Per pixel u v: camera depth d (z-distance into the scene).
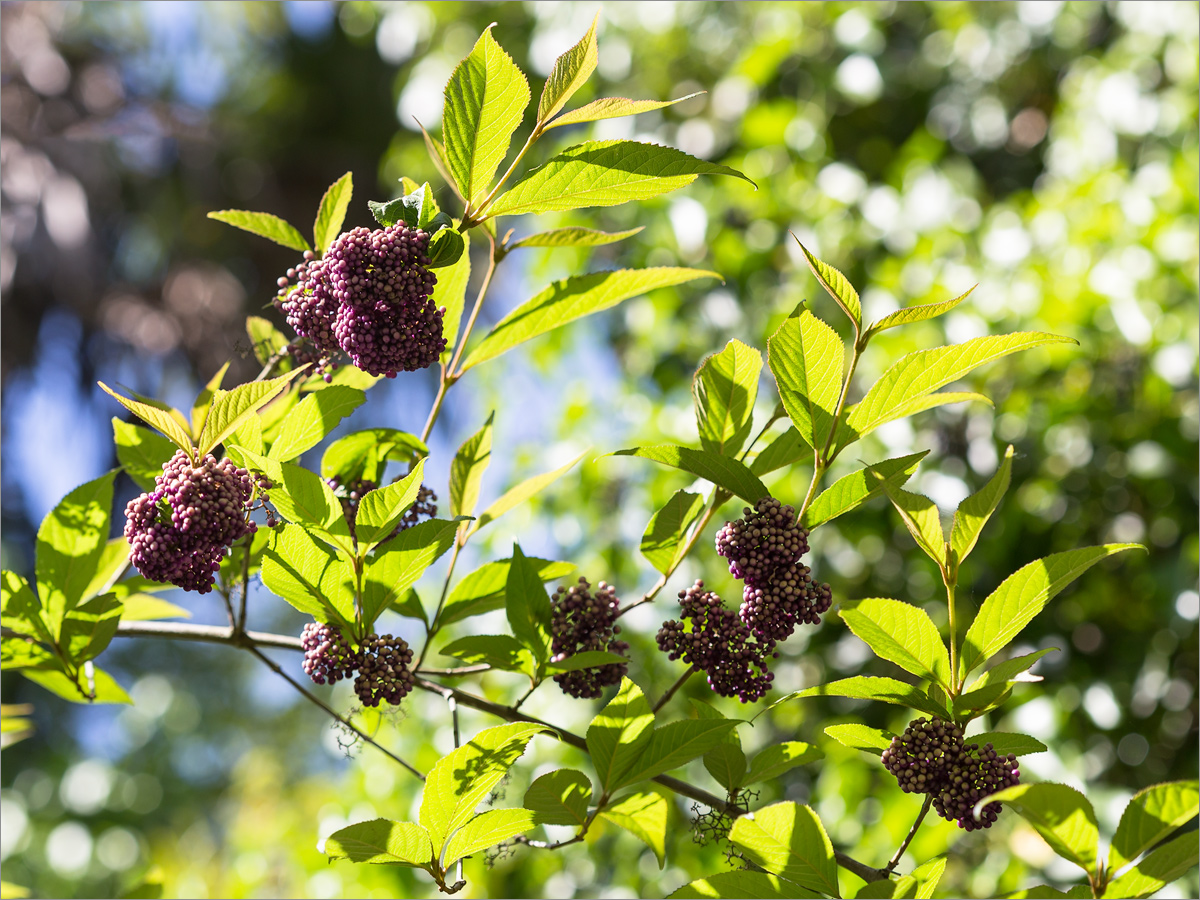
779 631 0.88
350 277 0.86
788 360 0.88
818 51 2.04
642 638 1.66
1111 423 1.59
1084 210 1.68
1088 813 0.79
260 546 0.96
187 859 3.48
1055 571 0.87
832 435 0.88
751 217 1.89
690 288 1.92
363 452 0.95
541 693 1.68
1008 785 0.86
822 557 1.68
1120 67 1.80
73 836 3.42
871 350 1.71
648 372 1.94
